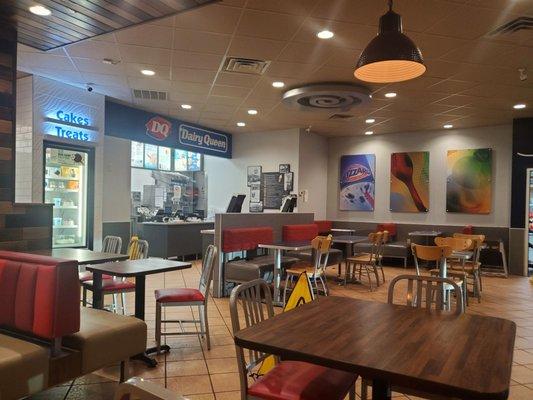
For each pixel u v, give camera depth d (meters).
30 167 6.36
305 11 4.21
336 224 11.39
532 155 8.60
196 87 6.96
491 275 8.56
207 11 4.24
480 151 9.59
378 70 3.20
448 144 10.01
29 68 6.09
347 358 1.52
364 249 9.81
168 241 9.05
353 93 6.60
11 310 2.62
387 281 7.66
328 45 5.09
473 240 6.27
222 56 5.53
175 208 12.16
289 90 7.00
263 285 2.39
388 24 3.05
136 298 3.68
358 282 7.44
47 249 4.41
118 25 4.00
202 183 12.16
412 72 3.10
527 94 6.98
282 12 4.24
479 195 9.59
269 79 6.47
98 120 7.42
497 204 9.42
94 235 7.38
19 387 2.27
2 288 2.68
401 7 4.06
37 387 2.36
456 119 8.91
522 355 3.88
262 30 4.69
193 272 8.12
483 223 9.57
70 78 6.55
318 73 6.15
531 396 3.05
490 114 8.43
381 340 1.73
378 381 1.64
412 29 4.54
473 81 6.32
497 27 4.47
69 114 6.89
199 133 10.10
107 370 3.39
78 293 2.55
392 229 10.37
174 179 12.28
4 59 4.04
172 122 9.31
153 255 9.20
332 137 11.55
